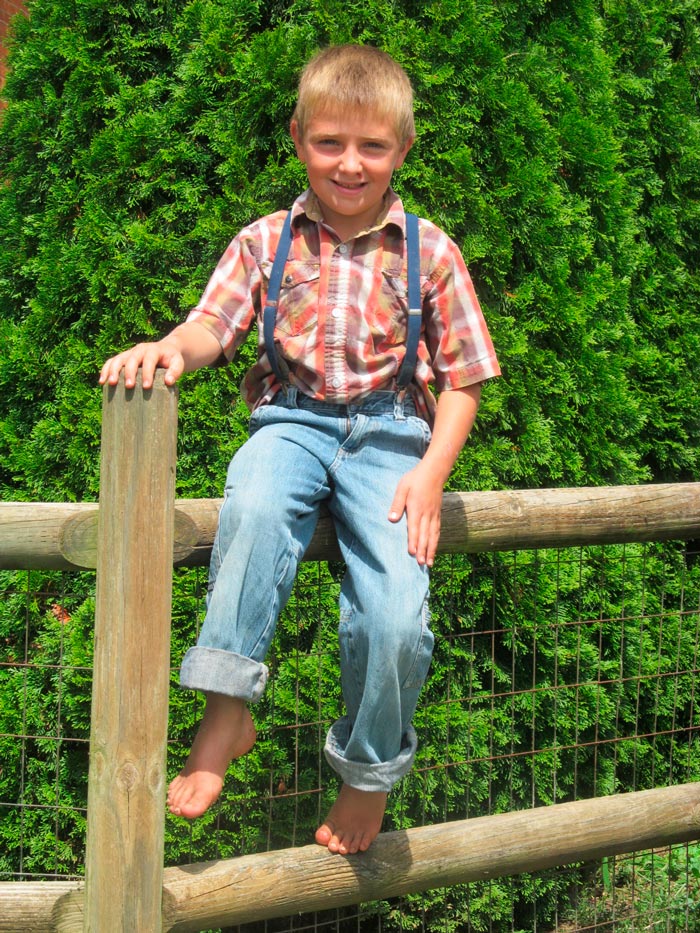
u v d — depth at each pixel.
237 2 2.55
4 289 2.74
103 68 2.60
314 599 2.44
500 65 2.66
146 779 1.54
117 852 1.54
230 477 1.67
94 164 2.57
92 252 2.55
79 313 2.61
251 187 2.53
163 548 1.53
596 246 2.97
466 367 1.76
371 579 1.61
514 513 1.96
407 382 1.75
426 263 1.75
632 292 3.19
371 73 1.66
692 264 3.46
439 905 2.70
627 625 2.98
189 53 2.56
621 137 3.16
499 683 2.71
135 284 2.54
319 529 1.75
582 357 2.81
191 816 1.51
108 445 1.51
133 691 1.53
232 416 2.54
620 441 3.06
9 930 1.62
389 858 1.82
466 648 2.63
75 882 1.69
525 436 2.69
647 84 3.22
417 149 2.58
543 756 2.77
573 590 2.83
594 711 2.87
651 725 3.14
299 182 2.50
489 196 2.65
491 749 2.41
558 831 2.03
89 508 1.64
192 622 2.45
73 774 2.53
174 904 1.61
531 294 2.69
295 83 2.50
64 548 1.62
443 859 1.89
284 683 2.46
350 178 1.66
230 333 1.74
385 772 1.67
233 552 1.57
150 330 2.53
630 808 2.13
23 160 2.71
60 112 2.66
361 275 1.71
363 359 1.70
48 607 2.59
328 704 2.46
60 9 2.65
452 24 2.63
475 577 2.64
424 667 1.66
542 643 2.75
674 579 3.22
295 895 1.73
